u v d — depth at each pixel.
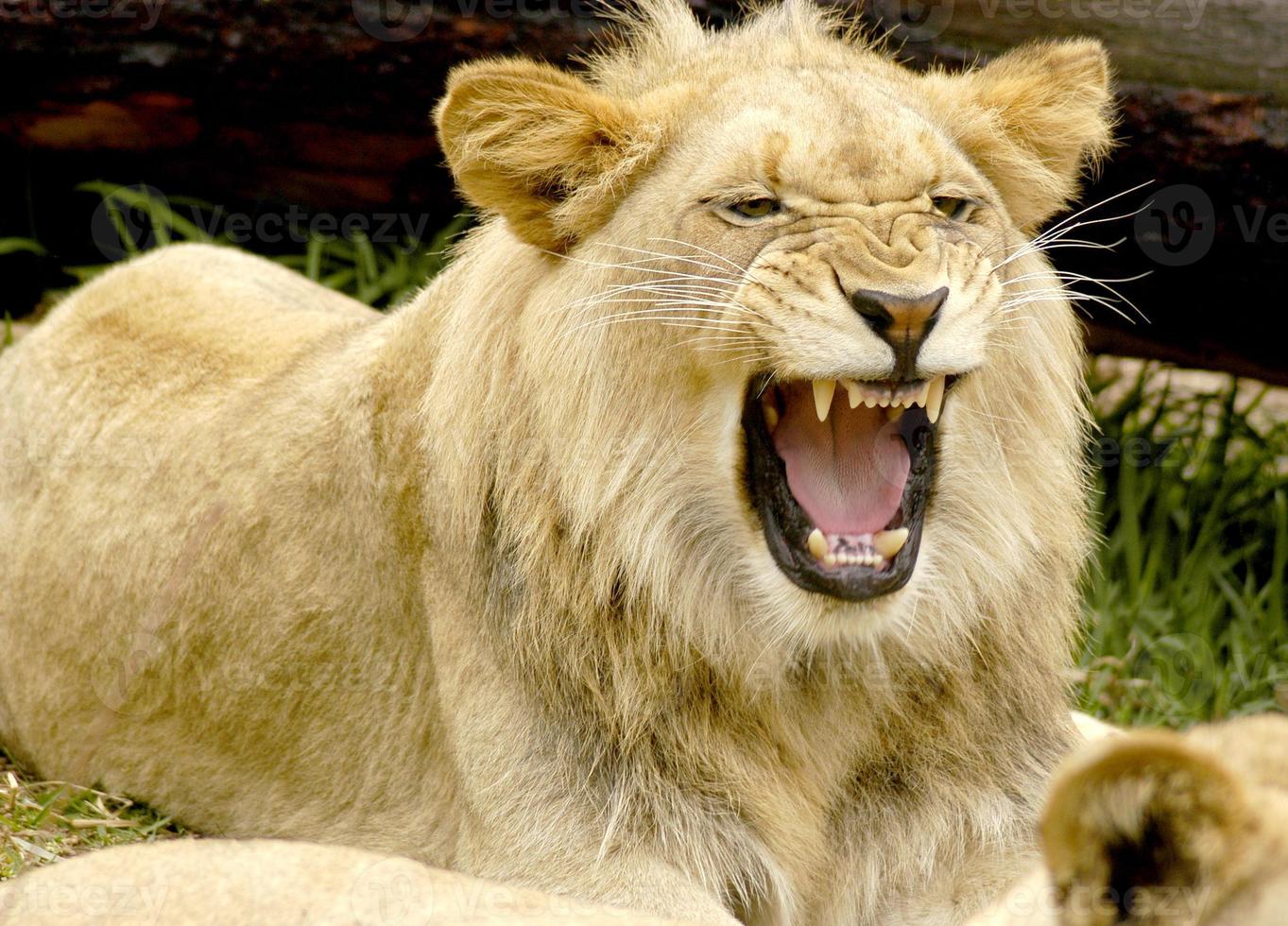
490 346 6.45
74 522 7.93
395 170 11.36
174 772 7.53
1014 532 6.34
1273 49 9.41
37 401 8.45
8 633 8.25
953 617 6.27
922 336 5.67
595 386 6.11
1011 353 6.28
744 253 5.96
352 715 7.02
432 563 6.64
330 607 7.01
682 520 6.18
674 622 6.18
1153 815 2.58
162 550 7.48
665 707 6.20
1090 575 10.55
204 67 10.61
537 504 6.23
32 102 10.95
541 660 6.25
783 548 6.15
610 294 6.12
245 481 7.30
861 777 6.39
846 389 6.43
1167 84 9.48
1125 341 11.09
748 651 6.20
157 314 8.42
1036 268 6.54
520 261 6.50
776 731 6.26
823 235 5.82
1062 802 2.64
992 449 6.28
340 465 7.00
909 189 6.02
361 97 10.71
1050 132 6.64
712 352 5.97
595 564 6.14
